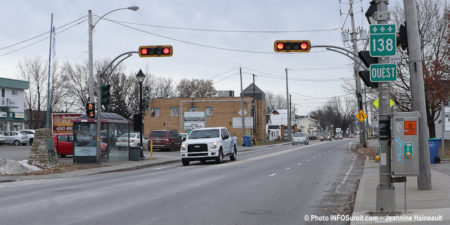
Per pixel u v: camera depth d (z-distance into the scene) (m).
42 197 12.02
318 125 176.00
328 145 57.91
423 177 11.53
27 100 66.81
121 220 8.65
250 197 11.71
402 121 8.20
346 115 146.25
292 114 125.88
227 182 15.23
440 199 10.00
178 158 31.84
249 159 29.33
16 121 61.19
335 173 18.44
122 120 28.59
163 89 96.19
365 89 38.22
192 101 71.88
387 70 8.48
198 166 24.03
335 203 10.75
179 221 8.55
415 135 8.18
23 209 10.02
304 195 12.08
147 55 24.50
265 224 8.30
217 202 10.87
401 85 33.56
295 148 48.84
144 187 13.99
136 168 25.02
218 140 25.72
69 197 11.88
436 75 30.47
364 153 32.19
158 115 72.62
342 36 38.66
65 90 73.06
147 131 72.75
